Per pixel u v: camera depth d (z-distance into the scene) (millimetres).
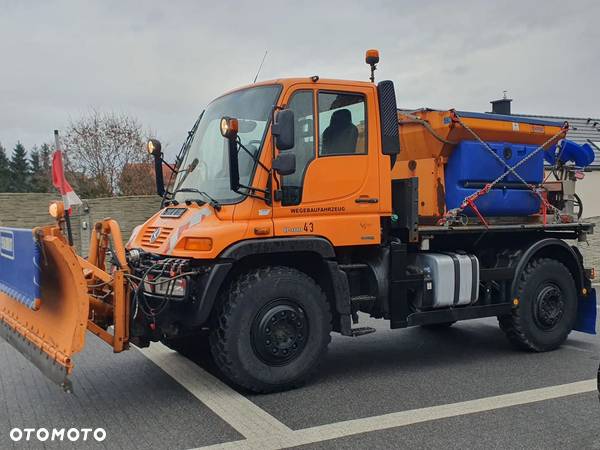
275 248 5145
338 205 5547
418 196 6270
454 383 5613
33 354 4773
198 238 4961
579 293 7316
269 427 4438
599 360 6547
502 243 7137
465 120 6438
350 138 5656
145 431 4363
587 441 4164
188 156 6074
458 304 6344
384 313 5938
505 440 4176
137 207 14477
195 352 6379
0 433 4344
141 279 5086
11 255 5180
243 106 5602
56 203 5090
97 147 21750
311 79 5453
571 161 7918
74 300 4418
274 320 5172
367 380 5715
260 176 5168
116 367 6117
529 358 6648
